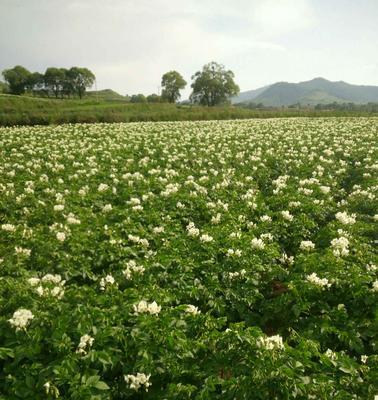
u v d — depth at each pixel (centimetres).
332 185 1838
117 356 608
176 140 3127
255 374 538
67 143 3056
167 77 14850
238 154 2475
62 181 1758
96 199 1552
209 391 554
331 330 721
